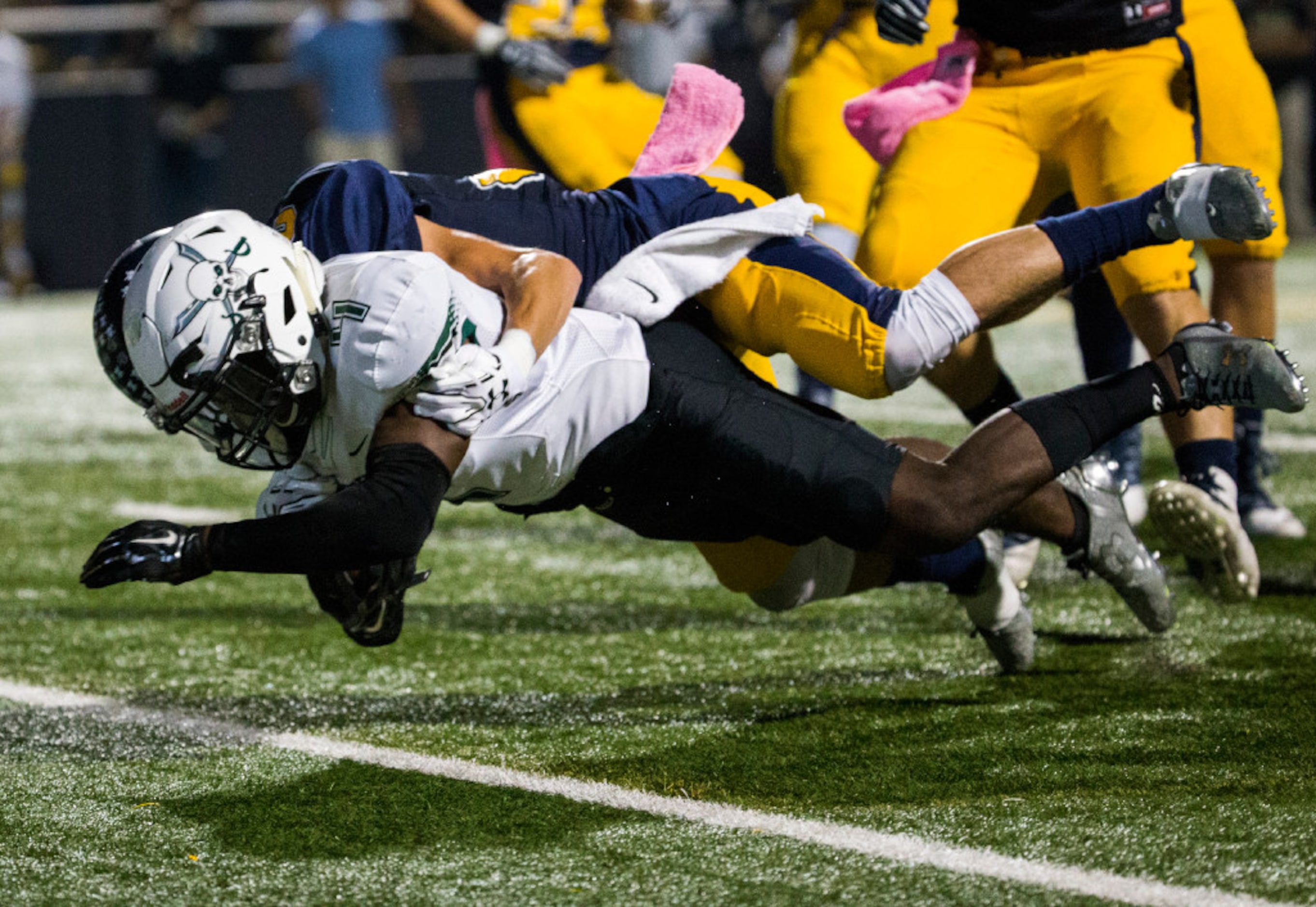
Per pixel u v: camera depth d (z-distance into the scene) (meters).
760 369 10.83
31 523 18.69
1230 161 13.02
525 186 10.35
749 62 46.88
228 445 8.88
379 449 8.55
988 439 9.85
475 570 16.09
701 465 9.83
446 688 11.98
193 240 8.47
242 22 51.47
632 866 8.41
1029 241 9.88
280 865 8.56
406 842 8.84
